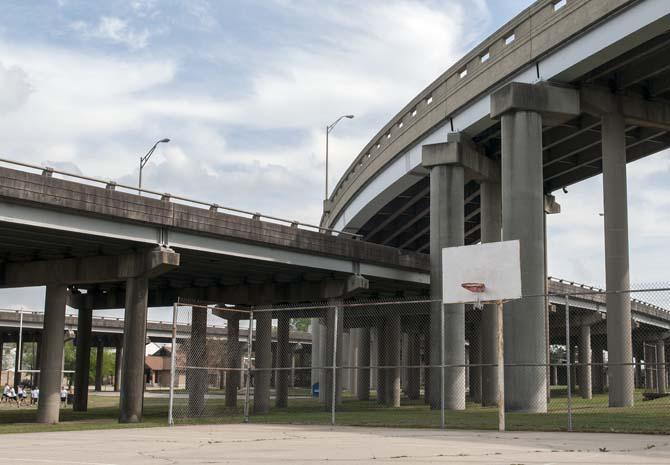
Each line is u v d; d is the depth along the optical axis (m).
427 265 50.91
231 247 37.19
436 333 43.66
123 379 32.84
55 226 30.19
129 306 34.12
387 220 65.75
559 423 24.81
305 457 14.62
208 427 24.95
